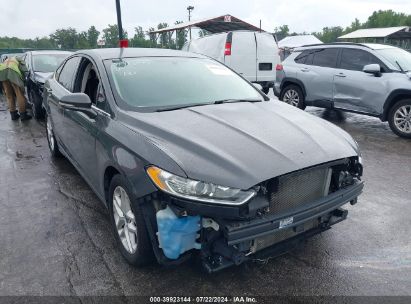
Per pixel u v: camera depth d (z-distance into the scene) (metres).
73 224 3.67
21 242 3.35
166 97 3.45
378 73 7.19
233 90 3.91
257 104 3.65
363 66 7.59
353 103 7.70
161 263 2.57
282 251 2.71
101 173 3.23
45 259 3.09
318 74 8.34
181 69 3.92
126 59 3.82
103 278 2.84
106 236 3.44
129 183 2.65
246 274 2.89
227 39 11.55
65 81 4.72
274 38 12.13
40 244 3.31
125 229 2.98
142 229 2.64
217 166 2.42
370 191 4.47
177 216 2.41
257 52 11.81
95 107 3.47
